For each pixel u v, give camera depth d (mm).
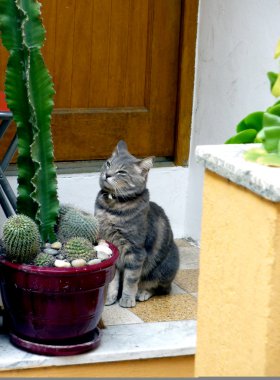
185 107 4918
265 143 2061
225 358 2086
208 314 2156
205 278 2156
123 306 4008
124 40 4793
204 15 4789
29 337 3361
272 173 1889
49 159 3447
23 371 3320
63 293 3227
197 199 4914
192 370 3590
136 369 3498
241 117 4496
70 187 4711
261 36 4305
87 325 3359
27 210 3496
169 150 5031
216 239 2088
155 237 4121
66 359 3352
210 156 2066
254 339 1954
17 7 3168
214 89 4742
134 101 4910
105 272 3312
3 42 3236
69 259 3307
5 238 3248
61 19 4625
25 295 3260
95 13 4691
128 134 4922
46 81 3328
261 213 1888
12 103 3324
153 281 4156
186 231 5047
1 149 4660
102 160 4918
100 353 3408
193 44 4863
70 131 4773
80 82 4754
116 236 4031
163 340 3604
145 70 4883
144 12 4793
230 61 4586
